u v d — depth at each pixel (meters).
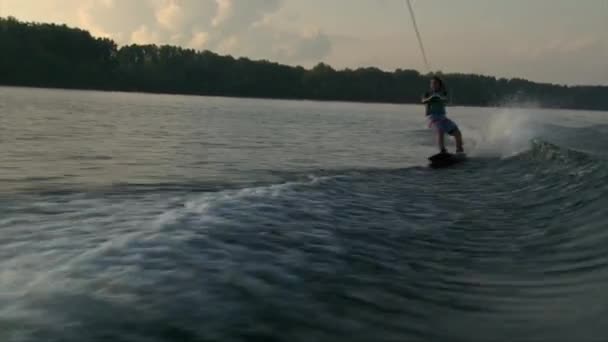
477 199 7.47
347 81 116.56
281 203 6.25
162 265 3.81
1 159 10.05
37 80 99.81
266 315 3.12
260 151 13.49
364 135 20.72
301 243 4.62
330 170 10.41
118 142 14.05
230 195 6.53
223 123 24.84
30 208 5.91
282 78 120.56
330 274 3.89
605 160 8.78
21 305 3.13
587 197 6.48
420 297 3.56
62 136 14.91
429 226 5.70
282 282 3.65
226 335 2.86
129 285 3.44
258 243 4.50
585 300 3.40
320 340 2.88
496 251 4.79
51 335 2.78
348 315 3.21
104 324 2.92
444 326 3.11
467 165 11.58
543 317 3.19
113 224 5.09
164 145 13.84
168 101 58.84
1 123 18.22
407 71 113.56
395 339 2.93
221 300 3.28
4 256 4.03
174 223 4.98
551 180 8.28
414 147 16.22
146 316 3.02
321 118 34.66
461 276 4.05
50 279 3.52
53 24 109.12
